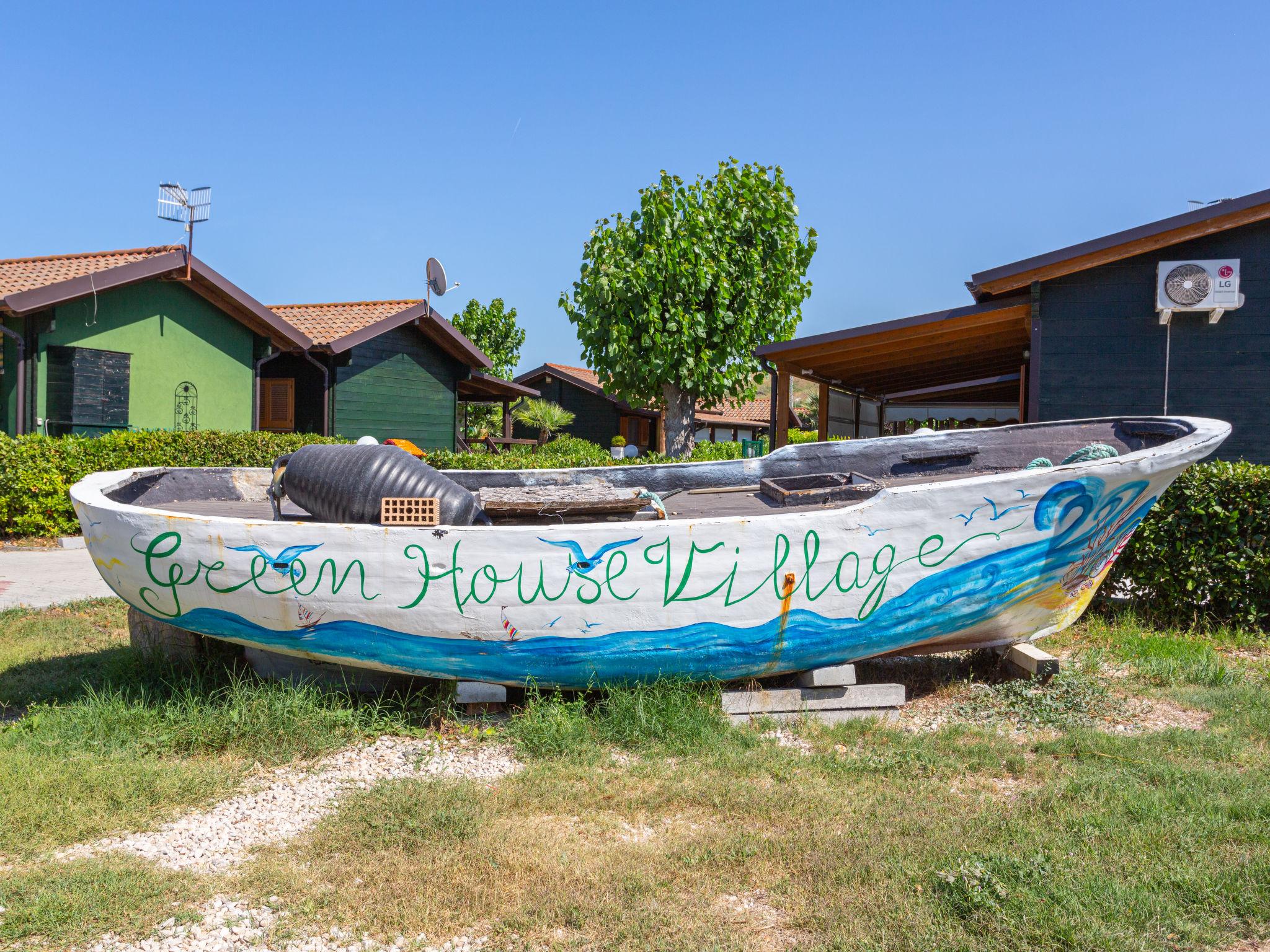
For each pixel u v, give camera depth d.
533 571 4.79
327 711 5.00
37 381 14.35
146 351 16.12
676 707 4.97
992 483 5.03
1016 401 24.52
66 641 7.11
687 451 18.48
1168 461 5.17
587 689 5.18
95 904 3.14
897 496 4.97
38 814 3.85
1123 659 6.48
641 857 3.50
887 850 3.48
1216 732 4.88
